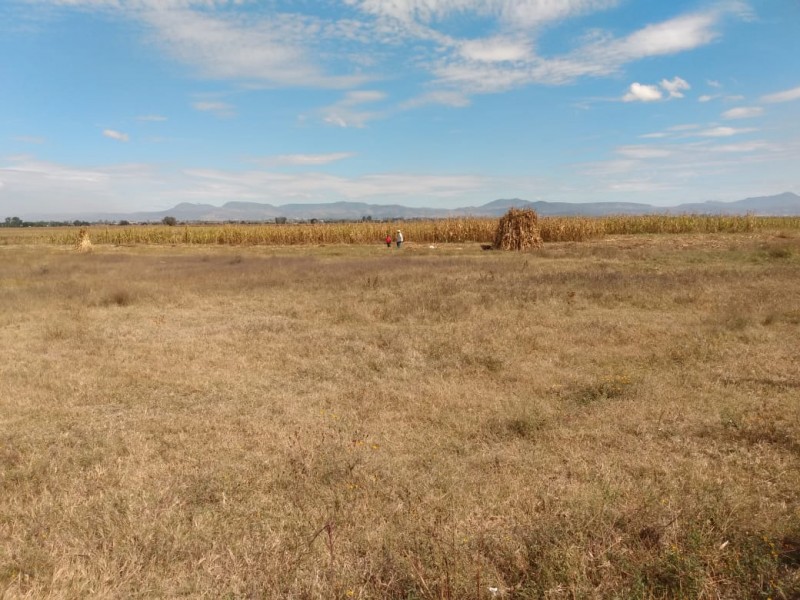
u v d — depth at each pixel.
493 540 3.35
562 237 33.47
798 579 2.85
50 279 18.11
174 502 3.93
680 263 18.67
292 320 10.79
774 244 22.69
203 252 31.52
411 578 3.01
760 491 3.98
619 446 4.90
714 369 6.98
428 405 6.04
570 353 7.95
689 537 3.20
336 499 3.99
